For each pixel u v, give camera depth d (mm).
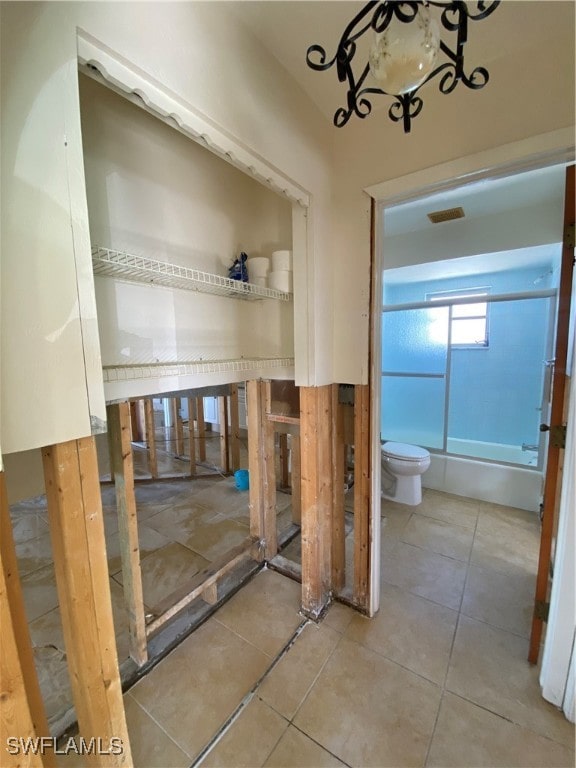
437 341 3568
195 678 1399
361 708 1273
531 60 1082
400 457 2816
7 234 596
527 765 1095
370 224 1468
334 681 1375
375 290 1514
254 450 2086
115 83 753
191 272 1246
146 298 1313
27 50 595
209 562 2168
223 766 1104
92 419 753
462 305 3434
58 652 1521
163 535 2479
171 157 1373
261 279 1686
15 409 633
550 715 1238
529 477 2764
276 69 1168
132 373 1187
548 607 1378
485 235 2541
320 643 1555
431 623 1657
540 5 966
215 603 1791
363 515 1656
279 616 1720
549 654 1266
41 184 633
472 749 1140
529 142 1105
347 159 1492
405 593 1861
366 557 1669
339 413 1753
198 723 1232
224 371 1600
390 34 571
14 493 1012
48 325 665
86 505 792
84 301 717
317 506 1649
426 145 1296
